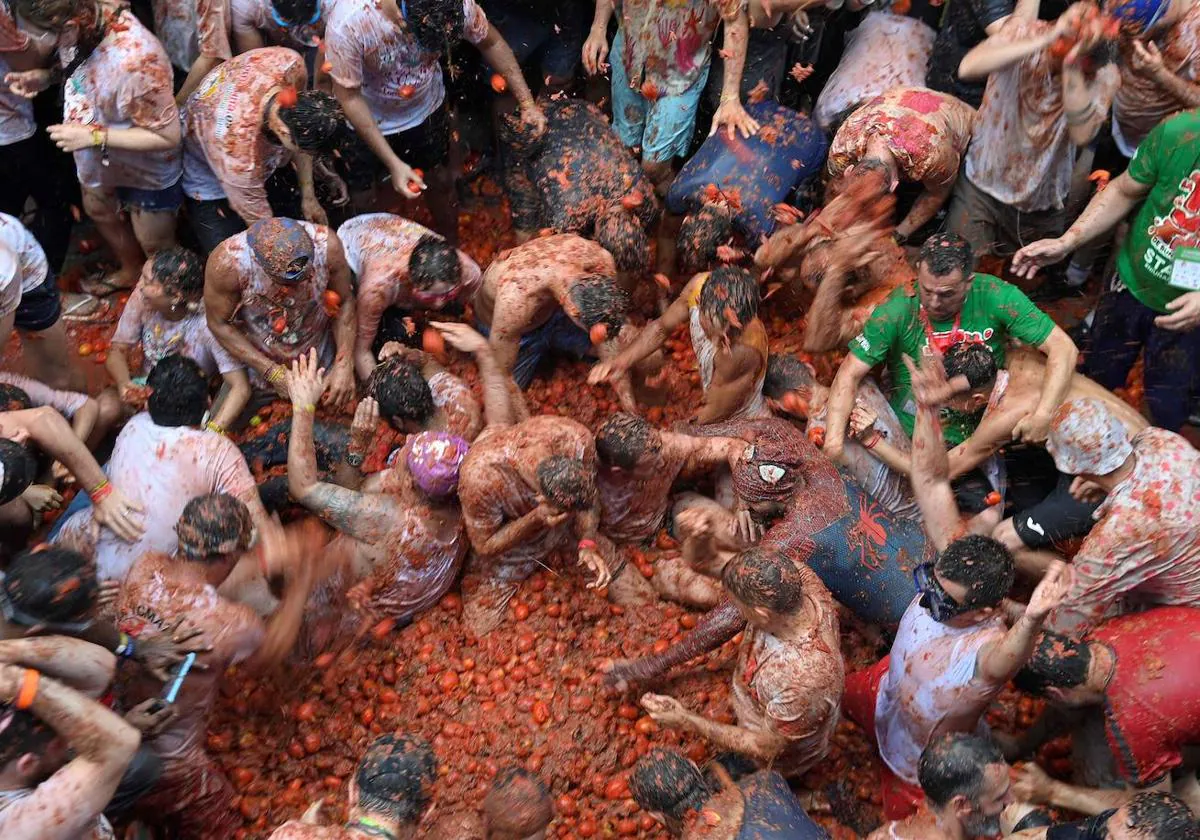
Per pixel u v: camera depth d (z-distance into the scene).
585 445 4.68
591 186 5.92
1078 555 4.12
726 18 5.77
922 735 3.95
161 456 4.47
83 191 6.05
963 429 5.12
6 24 5.23
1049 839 3.37
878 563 4.53
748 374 5.02
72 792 3.28
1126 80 5.32
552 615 4.91
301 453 4.76
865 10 6.62
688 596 4.88
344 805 4.45
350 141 6.04
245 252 5.12
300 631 4.72
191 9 6.20
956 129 5.63
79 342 6.23
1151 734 3.74
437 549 4.77
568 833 4.38
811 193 6.14
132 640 3.97
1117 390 5.59
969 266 4.76
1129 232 5.13
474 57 6.69
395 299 5.60
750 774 4.06
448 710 4.69
